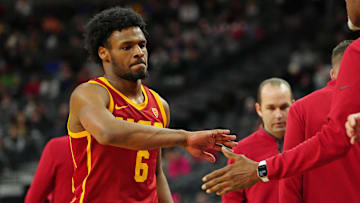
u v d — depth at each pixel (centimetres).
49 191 472
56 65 2183
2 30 2339
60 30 2406
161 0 2542
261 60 2145
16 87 2017
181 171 1395
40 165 467
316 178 358
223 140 341
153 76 2070
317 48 1912
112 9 361
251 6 2322
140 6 2450
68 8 2583
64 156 461
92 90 341
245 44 2202
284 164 321
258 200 462
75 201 353
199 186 1327
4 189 1498
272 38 2220
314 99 368
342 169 350
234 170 332
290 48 2123
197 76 2123
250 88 2061
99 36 356
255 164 330
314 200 360
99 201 346
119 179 346
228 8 2409
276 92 474
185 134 335
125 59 348
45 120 1781
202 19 2372
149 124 364
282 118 475
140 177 357
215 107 1995
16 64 2155
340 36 1828
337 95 308
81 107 332
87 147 345
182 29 2356
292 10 2250
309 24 2145
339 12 1881
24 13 2547
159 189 401
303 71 1873
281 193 372
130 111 354
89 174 346
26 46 2267
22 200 1459
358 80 298
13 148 1658
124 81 357
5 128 1745
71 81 2058
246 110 1752
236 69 2155
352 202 348
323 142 308
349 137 297
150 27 2231
